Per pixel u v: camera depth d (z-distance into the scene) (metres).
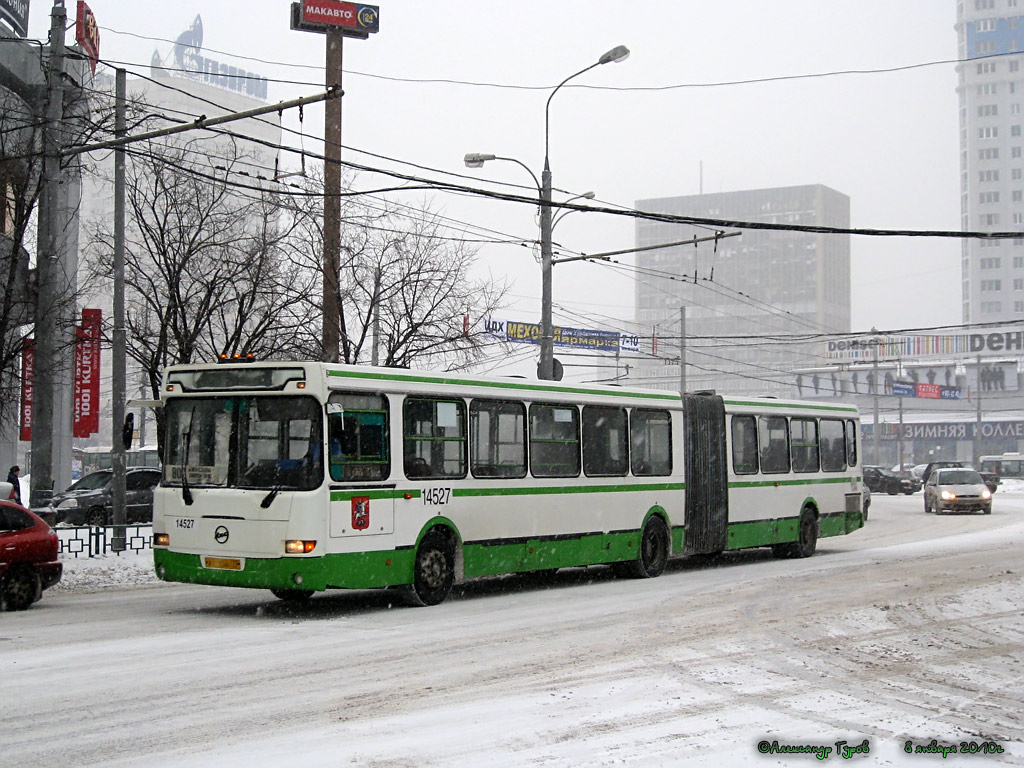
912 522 36.31
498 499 15.40
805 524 22.53
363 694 8.80
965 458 98.69
